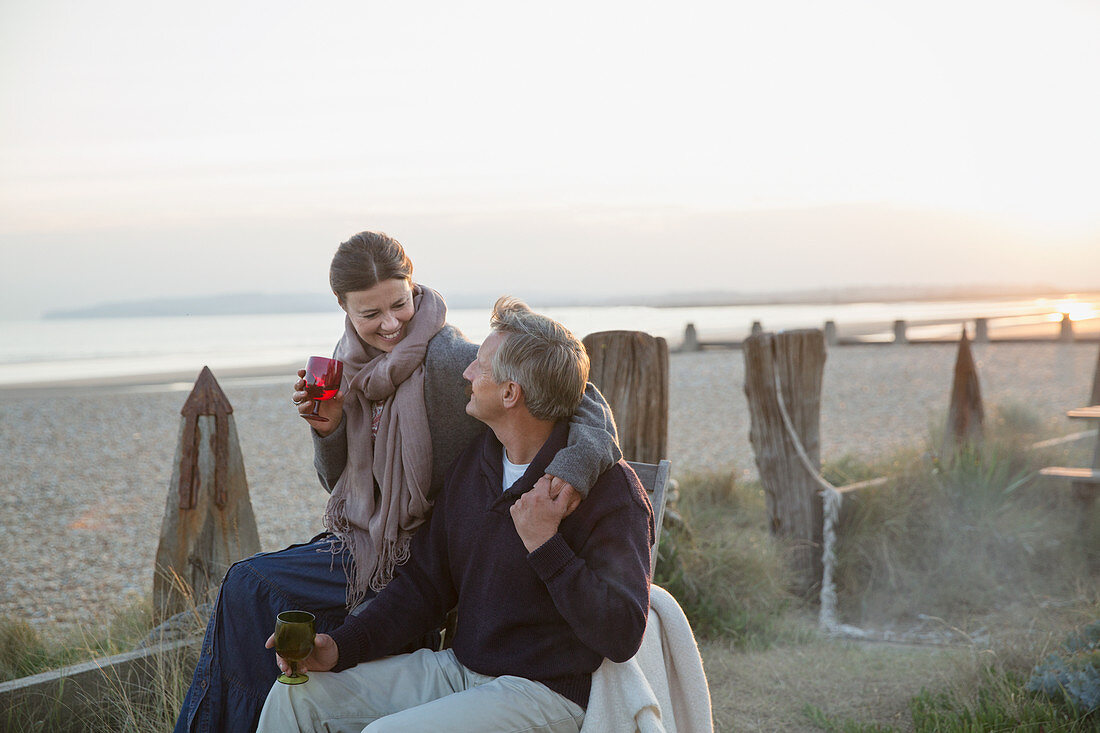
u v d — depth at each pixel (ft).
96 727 10.19
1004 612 15.47
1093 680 10.32
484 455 8.13
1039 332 93.04
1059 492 18.90
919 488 17.92
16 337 171.73
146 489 31.99
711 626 14.47
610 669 7.43
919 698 11.39
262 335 163.12
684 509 17.57
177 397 59.11
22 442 41.73
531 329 7.71
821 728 11.06
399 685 7.95
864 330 106.52
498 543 7.62
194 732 8.69
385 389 8.64
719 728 11.07
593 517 7.41
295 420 47.60
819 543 16.96
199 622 11.31
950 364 63.93
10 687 9.75
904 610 15.97
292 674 7.56
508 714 7.20
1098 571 16.67
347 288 8.49
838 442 35.83
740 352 78.95
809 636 14.56
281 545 23.53
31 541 24.76
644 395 14.14
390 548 8.58
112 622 14.15
